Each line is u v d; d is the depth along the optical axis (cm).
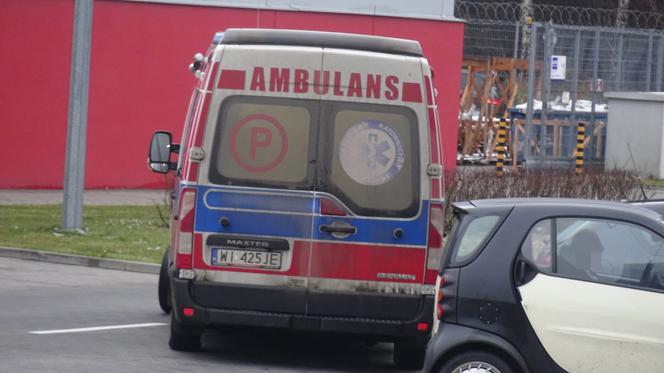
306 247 1689
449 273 1382
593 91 6191
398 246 1697
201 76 1789
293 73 1698
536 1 9431
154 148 2064
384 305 1695
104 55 4481
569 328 1338
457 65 5022
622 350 1331
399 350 1797
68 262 2880
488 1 9025
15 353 1742
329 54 1700
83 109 3222
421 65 1717
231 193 1688
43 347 1805
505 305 1352
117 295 2425
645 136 5922
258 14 4400
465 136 6272
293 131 1694
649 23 9094
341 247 1691
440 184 1708
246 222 1691
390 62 1711
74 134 3222
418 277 1700
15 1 4300
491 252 1372
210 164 1691
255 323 1689
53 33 4356
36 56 4344
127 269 2848
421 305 1700
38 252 2903
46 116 4362
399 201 1700
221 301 1689
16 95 4325
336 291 1691
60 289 2469
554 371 1340
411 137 1706
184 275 1688
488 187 3569
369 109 1700
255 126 1694
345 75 1700
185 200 1688
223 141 1691
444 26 4988
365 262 1695
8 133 4322
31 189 4350
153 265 2833
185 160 1722
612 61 6234
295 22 4744
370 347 2031
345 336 1750
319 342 2050
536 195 3653
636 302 1339
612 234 1373
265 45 1703
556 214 1384
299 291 1689
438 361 1362
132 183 4541
